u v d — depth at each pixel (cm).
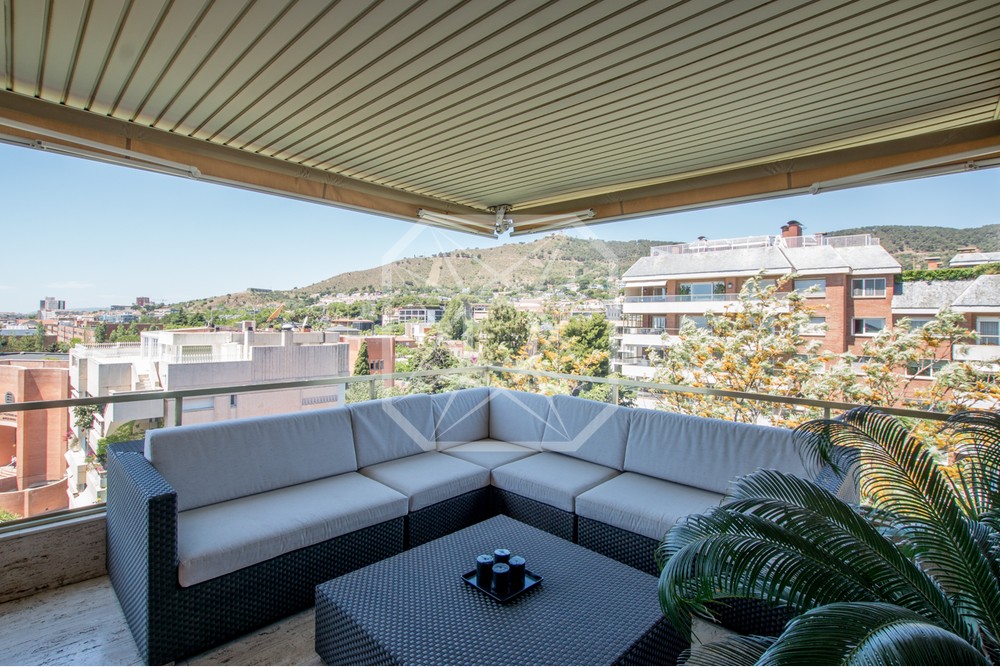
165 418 265
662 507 235
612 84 216
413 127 268
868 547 123
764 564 111
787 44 184
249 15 162
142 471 200
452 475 283
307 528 212
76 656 179
